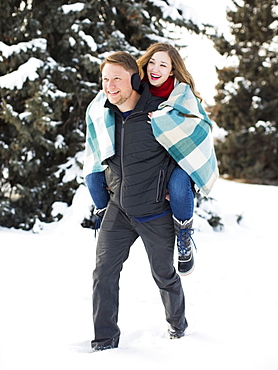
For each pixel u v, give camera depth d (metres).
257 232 6.27
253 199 8.43
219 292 3.69
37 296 3.37
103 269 2.45
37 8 5.89
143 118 2.33
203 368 2.18
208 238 5.60
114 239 2.46
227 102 14.99
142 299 3.48
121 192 2.37
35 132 5.61
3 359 2.25
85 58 5.64
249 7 15.12
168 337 2.75
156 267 2.47
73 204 5.53
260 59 14.73
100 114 2.52
